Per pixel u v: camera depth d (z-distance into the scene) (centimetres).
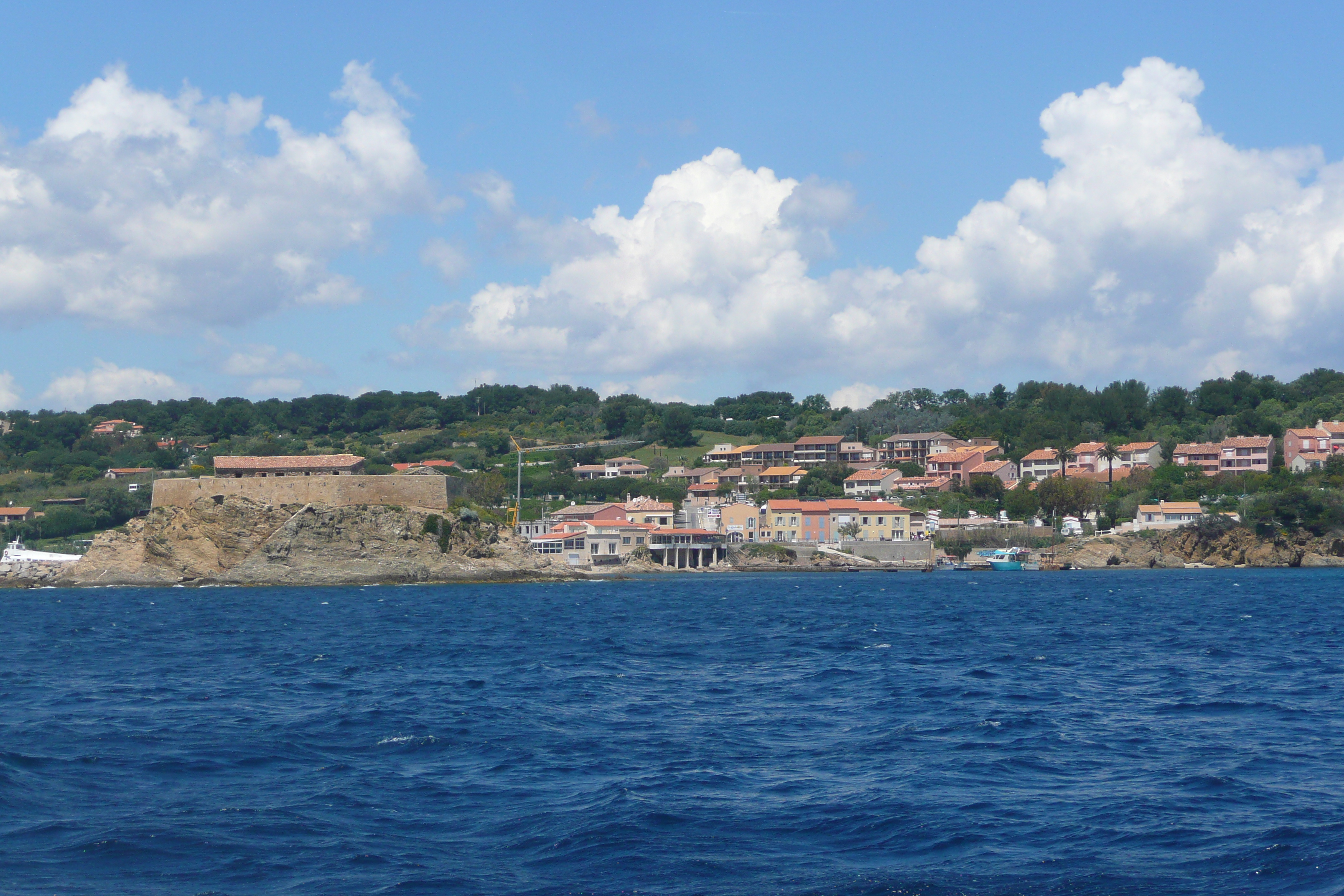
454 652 6500
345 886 2144
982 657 6078
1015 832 2516
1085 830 2517
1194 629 7938
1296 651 6284
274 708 4266
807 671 5472
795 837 2486
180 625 8669
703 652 6462
